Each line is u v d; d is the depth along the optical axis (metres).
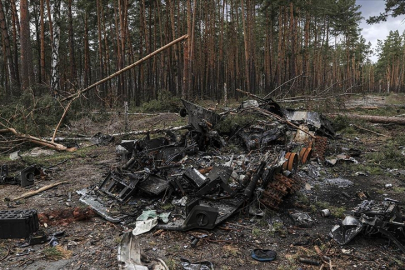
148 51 27.28
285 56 32.78
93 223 4.61
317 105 15.67
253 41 30.20
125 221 4.61
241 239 4.07
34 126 11.02
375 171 7.21
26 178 6.48
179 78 28.23
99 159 8.79
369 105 20.48
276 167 5.16
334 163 7.73
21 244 3.94
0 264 3.46
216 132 9.30
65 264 3.47
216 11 35.28
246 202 4.96
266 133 9.41
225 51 38.38
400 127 13.37
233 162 7.61
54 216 4.77
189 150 8.42
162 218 4.50
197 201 4.37
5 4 27.83
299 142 9.25
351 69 61.69
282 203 5.23
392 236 3.75
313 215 4.88
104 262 3.49
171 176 5.98
